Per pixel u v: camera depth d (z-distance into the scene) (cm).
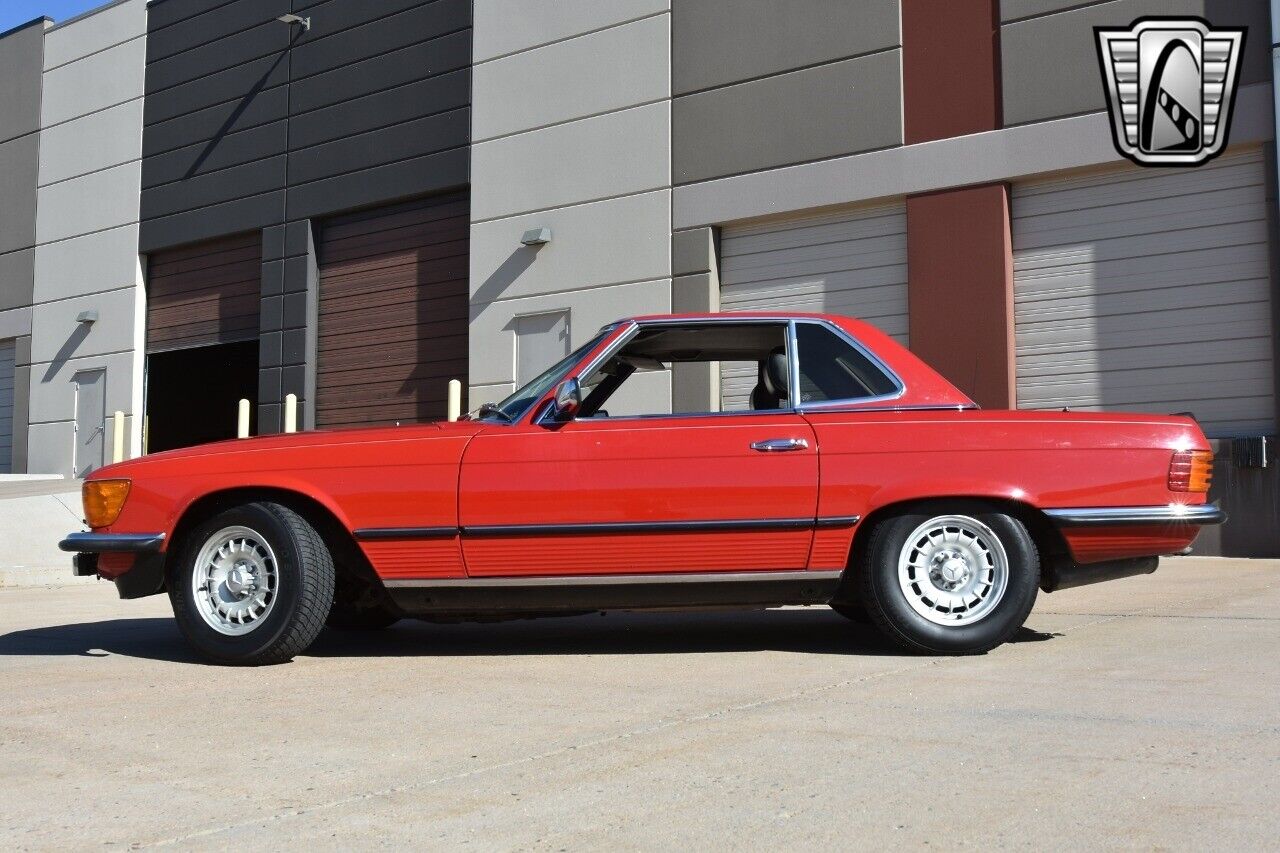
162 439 2073
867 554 515
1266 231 1062
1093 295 1150
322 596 524
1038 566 512
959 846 262
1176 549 519
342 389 1772
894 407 529
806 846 264
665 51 1435
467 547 519
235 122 1919
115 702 447
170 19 2030
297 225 1819
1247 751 338
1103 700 411
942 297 1216
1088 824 275
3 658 573
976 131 1206
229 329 1939
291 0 1856
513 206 1560
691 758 341
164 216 2008
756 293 1369
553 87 1534
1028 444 509
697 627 651
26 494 1503
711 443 518
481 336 1579
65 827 289
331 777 331
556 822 285
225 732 391
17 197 2239
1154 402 1114
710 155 1388
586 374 538
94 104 2131
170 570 545
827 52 1308
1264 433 1059
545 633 640
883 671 479
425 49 1681
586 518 514
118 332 2056
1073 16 1155
